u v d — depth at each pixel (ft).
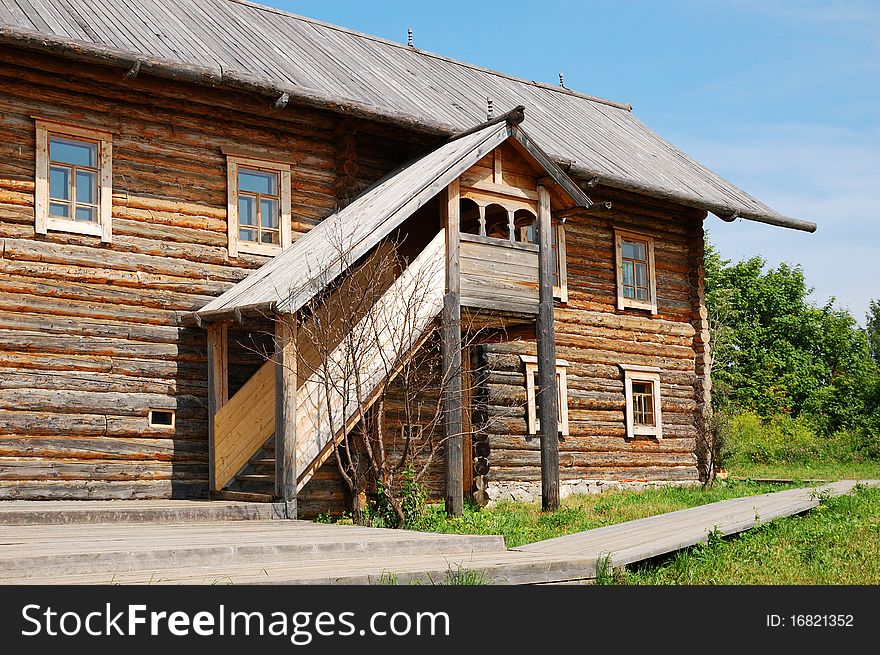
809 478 75.10
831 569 32.73
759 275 160.56
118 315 42.47
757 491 57.52
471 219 52.70
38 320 40.50
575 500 52.80
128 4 49.37
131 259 43.09
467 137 48.19
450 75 63.87
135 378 42.55
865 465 95.25
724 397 134.00
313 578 23.38
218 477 42.88
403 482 40.50
